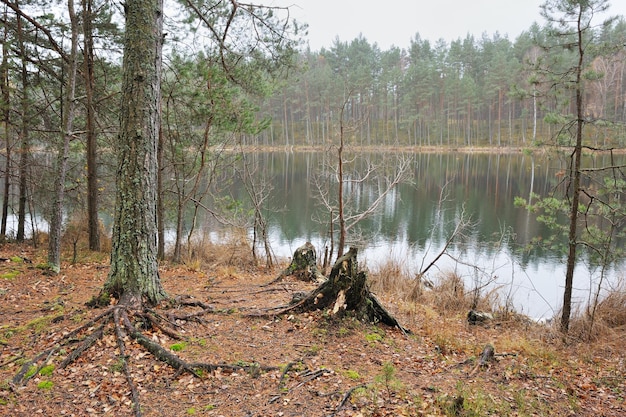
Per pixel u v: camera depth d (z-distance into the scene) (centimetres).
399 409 375
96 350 429
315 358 469
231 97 1027
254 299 711
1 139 1153
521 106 5675
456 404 382
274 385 403
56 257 847
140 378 394
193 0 869
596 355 657
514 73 4656
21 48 980
